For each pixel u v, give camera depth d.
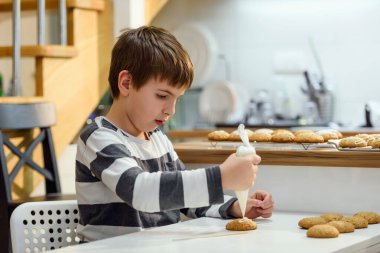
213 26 4.62
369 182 1.59
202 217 1.56
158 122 1.45
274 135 1.73
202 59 4.42
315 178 1.65
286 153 1.64
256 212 1.51
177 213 1.57
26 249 1.51
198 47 4.43
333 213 1.56
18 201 2.57
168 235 1.31
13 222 1.50
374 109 3.69
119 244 1.22
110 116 1.50
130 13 3.42
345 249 1.17
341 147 1.62
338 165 1.58
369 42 4.10
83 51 3.30
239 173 1.27
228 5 4.56
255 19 4.48
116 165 1.32
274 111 4.36
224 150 1.72
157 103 1.41
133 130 1.50
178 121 4.68
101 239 1.37
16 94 2.93
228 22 4.57
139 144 1.50
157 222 1.50
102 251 1.16
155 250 1.15
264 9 4.45
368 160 1.55
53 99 3.11
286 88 4.39
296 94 4.36
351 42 4.16
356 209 1.61
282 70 4.32
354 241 1.23
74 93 3.24
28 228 1.52
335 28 4.21
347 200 1.62
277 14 4.40
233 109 4.30
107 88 3.44
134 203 1.27
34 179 2.98
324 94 4.11
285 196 1.69
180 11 4.73
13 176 2.67
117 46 1.46
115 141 1.39
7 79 3.97
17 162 2.71
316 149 1.66
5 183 2.56
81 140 1.43
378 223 1.45
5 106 2.65
